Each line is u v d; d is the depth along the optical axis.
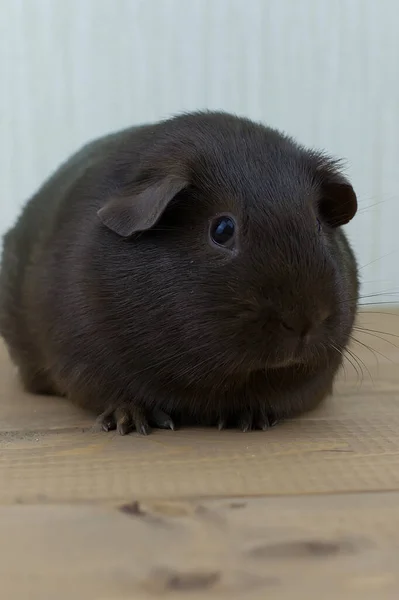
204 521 0.26
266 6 0.60
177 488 0.28
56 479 0.29
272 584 0.24
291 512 0.27
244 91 0.62
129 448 0.32
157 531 0.26
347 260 0.37
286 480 0.29
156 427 0.35
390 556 0.25
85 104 0.61
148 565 0.25
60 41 0.60
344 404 0.38
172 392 0.34
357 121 0.64
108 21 0.59
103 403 0.35
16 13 0.59
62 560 0.25
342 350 0.35
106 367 0.34
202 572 0.24
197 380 0.33
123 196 0.34
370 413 0.37
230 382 0.33
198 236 0.32
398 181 0.65
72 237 0.36
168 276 0.32
